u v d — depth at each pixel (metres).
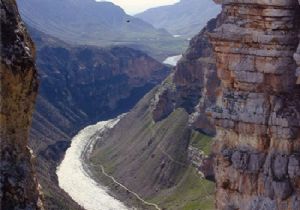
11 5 22.17
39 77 23.41
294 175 37.75
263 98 39.25
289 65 38.69
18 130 22.00
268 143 39.09
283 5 37.81
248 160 39.47
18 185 21.19
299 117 38.16
